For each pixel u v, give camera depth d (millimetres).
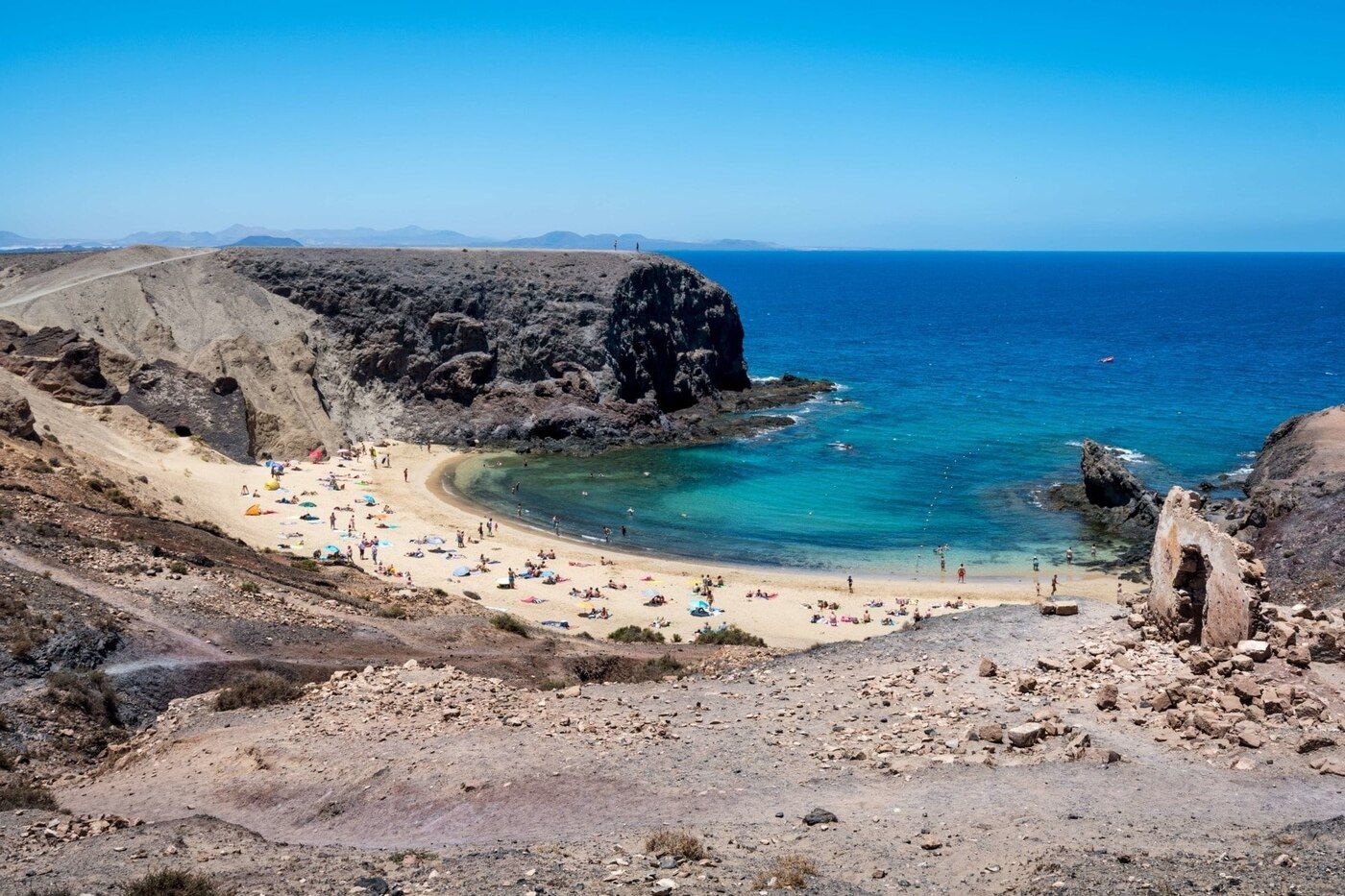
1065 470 84562
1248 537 53094
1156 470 82500
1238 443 92312
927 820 16234
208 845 16250
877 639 32219
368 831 17922
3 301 94062
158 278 97500
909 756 19797
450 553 63531
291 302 101188
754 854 15000
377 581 49844
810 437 98625
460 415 97688
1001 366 146500
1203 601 26031
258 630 32438
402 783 19547
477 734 22516
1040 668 25484
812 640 49062
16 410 57812
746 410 113438
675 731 22469
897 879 13852
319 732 23344
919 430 100875
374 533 67062
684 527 71312
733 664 32250
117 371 82875
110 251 111500
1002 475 83312
